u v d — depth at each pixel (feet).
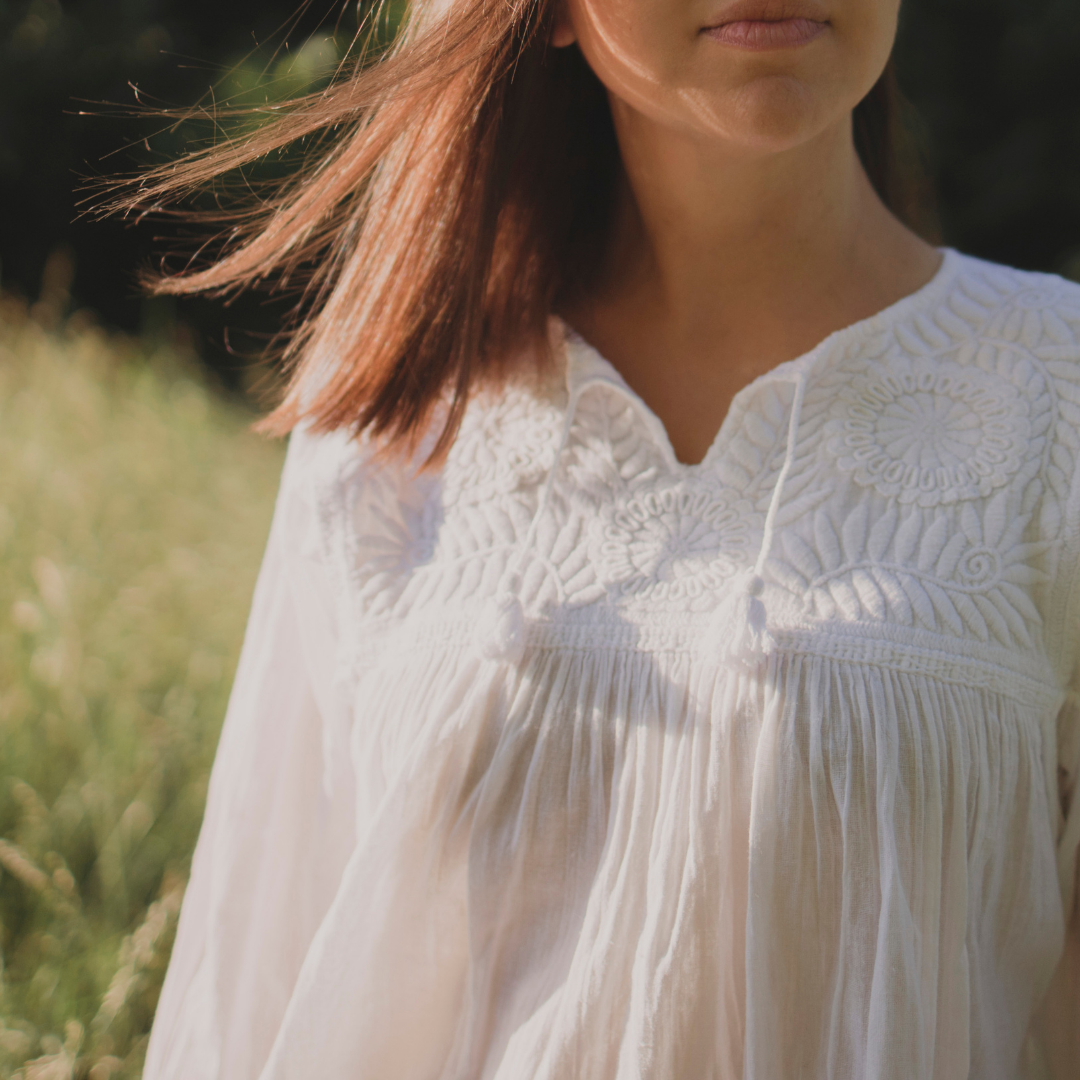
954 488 3.10
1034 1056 3.25
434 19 3.32
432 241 3.64
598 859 3.09
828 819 2.91
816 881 2.90
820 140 3.30
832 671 2.99
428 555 3.58
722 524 3.23
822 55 2.94
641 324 3.69
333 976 3.29
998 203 19.66
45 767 7.55
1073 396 3.12
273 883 3.72
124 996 5.78
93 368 13.93
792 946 2.89
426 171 3.62
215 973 3.66
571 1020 2.95
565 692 3.18
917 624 3.00
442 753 3.26
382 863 3.27
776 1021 2.86
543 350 3.71
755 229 3.42
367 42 3.43
